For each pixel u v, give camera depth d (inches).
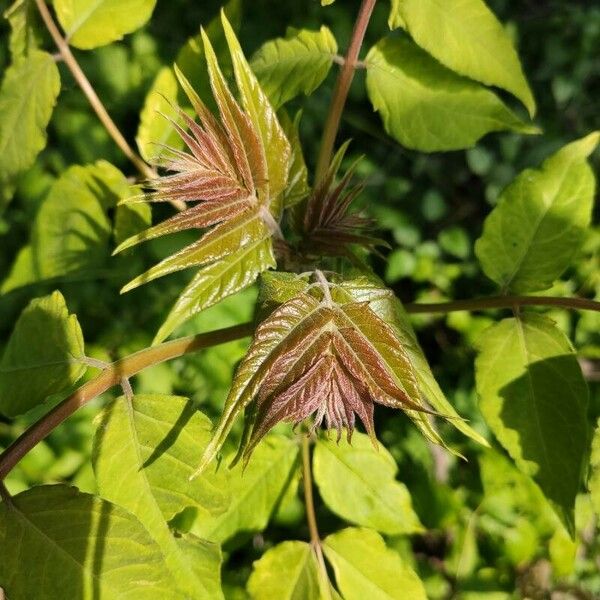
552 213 9.3
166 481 7.6
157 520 7.6
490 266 9.5
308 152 20.5
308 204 8.2
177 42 21.2
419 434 16.5
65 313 8.4
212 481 7.6
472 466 16.4
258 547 15.3
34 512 7.1
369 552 9.3
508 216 9.4
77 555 7.0
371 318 6.3
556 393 8.8
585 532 16.4
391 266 19.6
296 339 6.0
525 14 22.9
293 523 15.2
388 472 9.9
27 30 10.2
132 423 7.7
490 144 21.1
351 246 9.5
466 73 9.2
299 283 6.7
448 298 19.5
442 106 9.6
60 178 10.4
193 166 6.7
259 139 7.0
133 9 9.9
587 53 21.7
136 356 7.7
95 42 10.0
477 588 15.8
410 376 6.1
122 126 19.4
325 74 9.5
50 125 19.3
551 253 9.4
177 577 7.7
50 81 10.1
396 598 9.2
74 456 15.3
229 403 5.7
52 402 12.9
